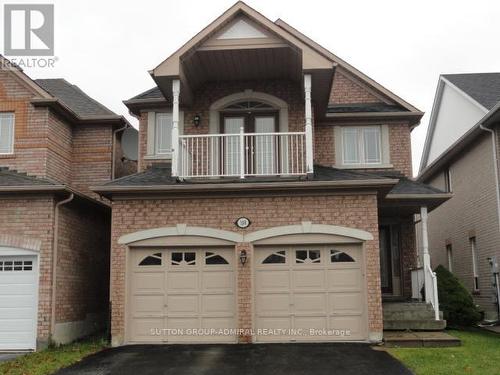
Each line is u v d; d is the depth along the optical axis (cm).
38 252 1264
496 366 944
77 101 1744
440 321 1274
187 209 1230
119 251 1223
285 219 1215
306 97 1279
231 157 1485
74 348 1204
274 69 1448
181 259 1235
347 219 1209
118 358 1062
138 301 1223
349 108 1695
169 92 1421
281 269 1220
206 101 1519
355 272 1212
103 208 1514
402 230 1620
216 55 1355
